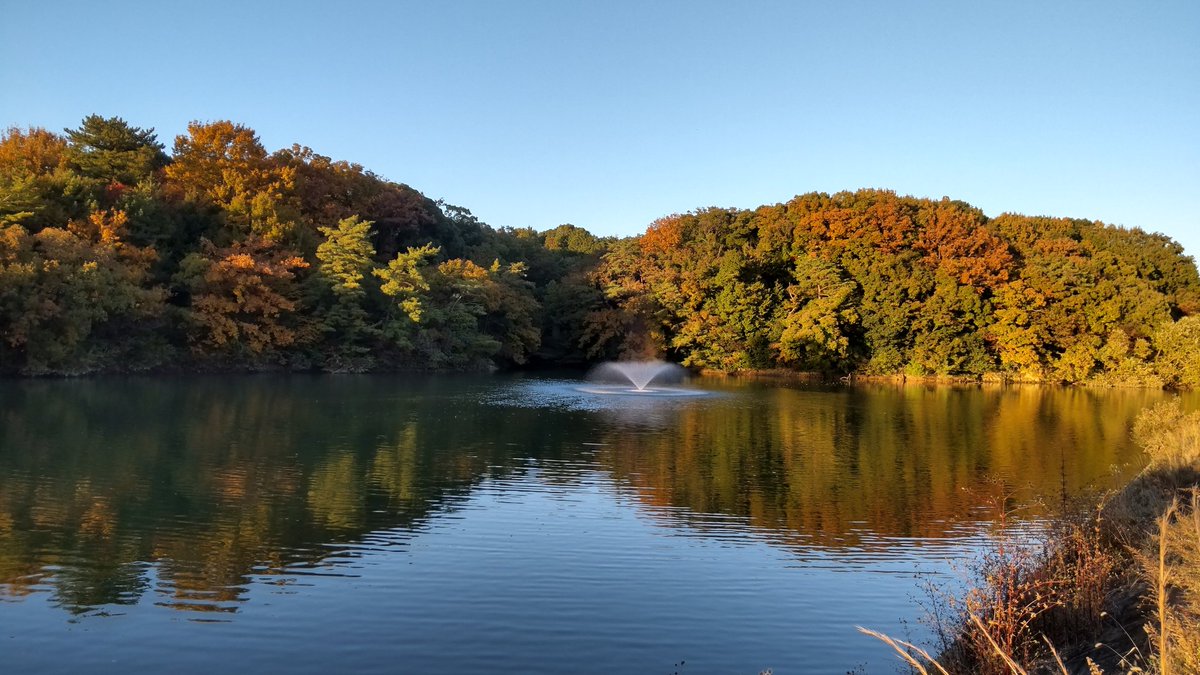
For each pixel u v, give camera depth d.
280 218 46.47
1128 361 49.59
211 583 10.02
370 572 10.59
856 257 54.69
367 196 57.69
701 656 8.20
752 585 10.44
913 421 29.38
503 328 56.91
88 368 36.00
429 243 57.03
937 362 51.88
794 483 17.20
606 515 14.02
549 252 70.50
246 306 41.53
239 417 25.19
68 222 36.59
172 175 45.84
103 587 9.77
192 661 7.78
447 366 52.19
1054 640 7.43
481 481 16.66
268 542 11.84
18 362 34.06
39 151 42.00
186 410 26.27
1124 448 22.86
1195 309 55.09
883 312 52.53
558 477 17.31
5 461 17.03
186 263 40.59
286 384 37.50
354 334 46.53
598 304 58.72
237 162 47.69
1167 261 56.56
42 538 11.69
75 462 17.16
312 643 8.27
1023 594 7.22
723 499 15.52
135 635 8.37
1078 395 44.06
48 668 7.56
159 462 17.48
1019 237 58.03
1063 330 50.66
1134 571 8.27
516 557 11.41
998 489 16.69
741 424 27.38
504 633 8.65
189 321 39.88
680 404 33.84
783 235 57.09
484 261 61.38
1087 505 11.52
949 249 53.34
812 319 51.84
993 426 28.23
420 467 17.94
